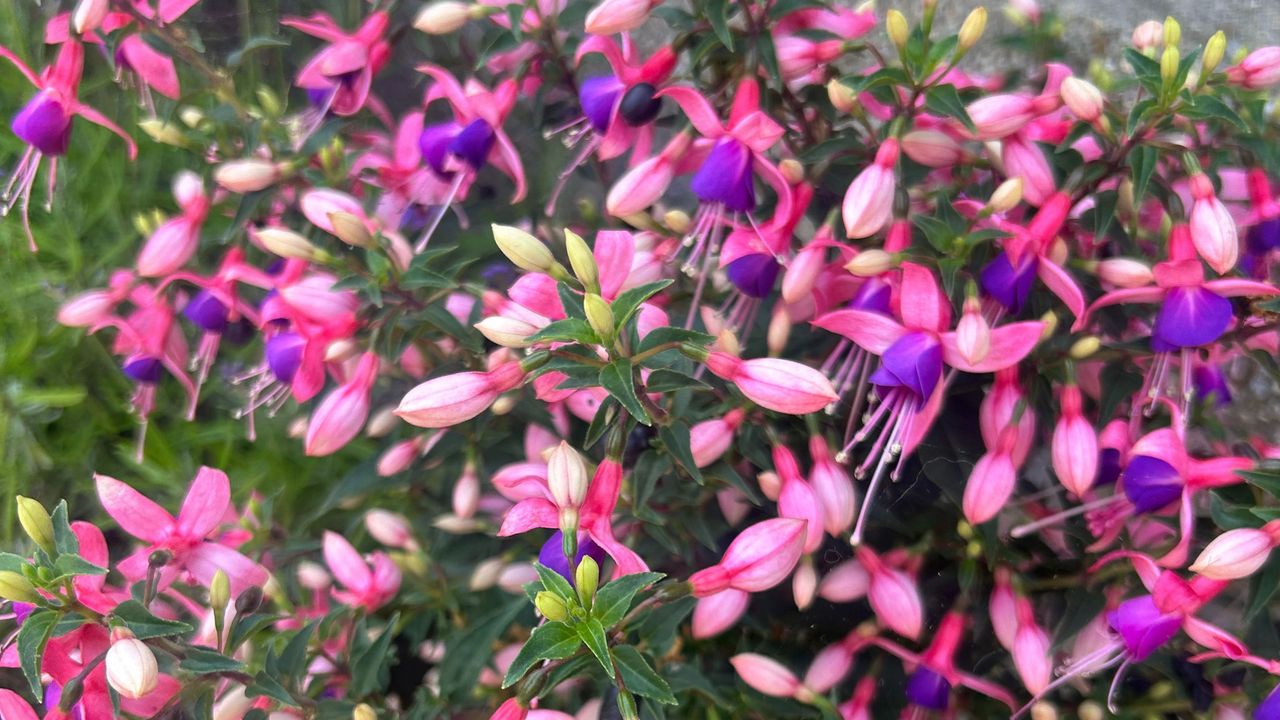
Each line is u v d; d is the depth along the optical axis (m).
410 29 0.48
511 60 0.47
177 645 0.35
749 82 0.40
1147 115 0.36
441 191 0.46
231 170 0.44
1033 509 0.43
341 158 0.45
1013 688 0.44
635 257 0.41
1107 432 0.39
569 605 0.31
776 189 0.40
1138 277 0.38
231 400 0.62
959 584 0.42
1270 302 0.36
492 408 0.44
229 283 0.44
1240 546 0.34
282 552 0.46
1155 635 0.35
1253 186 0.40
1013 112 0.37
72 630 0.34
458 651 0.40
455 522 0.46
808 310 0.40
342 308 0.41
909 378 0.35
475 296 0.43
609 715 0.38
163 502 0.61
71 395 0.59
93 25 0.43
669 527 0.43
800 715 0.41
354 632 0.42
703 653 0.44
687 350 0.34
